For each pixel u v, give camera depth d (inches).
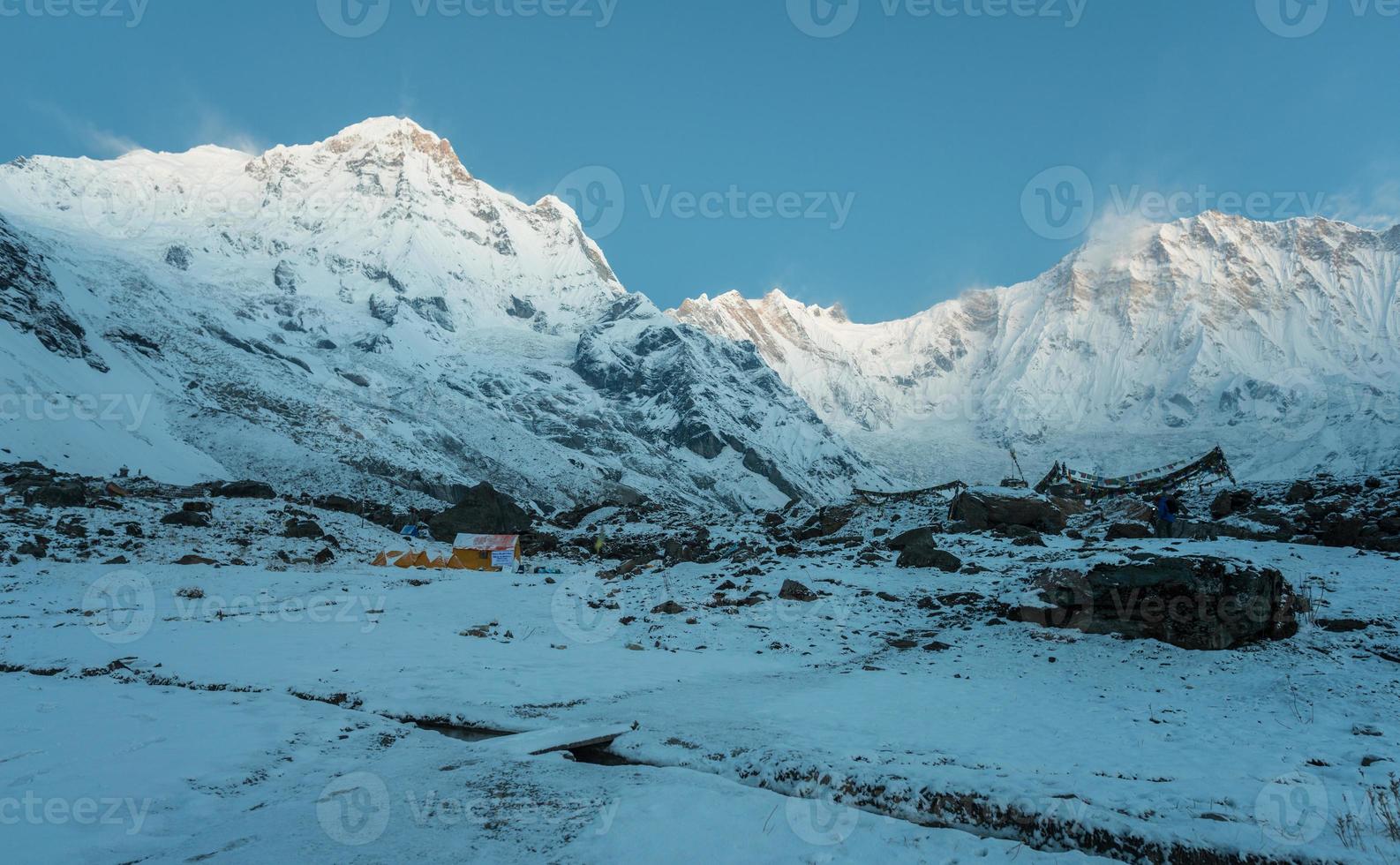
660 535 1364.4
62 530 1003.9
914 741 314.3
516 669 474.6
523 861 208.2
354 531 1286.9
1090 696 401.4
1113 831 215.8
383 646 546.0
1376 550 703.1
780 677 472.4
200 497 1414.9
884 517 1152.8
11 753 291.9
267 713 356.2
